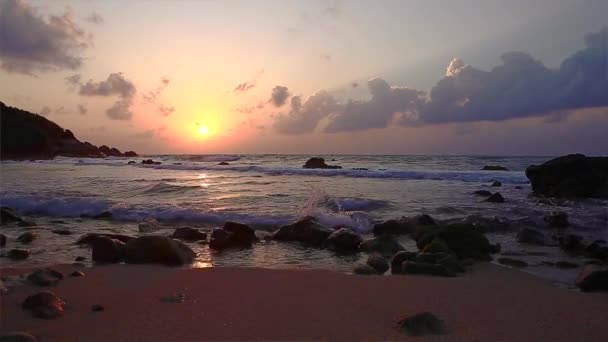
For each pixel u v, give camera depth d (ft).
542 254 27.09
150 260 24.20
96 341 12.85
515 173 87.76
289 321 14.57
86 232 33.78
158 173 96.94
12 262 24.45
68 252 26.99
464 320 14.70
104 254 24.73
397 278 20.38
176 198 51.03
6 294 17.30
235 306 16.21
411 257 23.68
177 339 13.03
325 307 16.07
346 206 45.73
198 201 48.24
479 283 19.62
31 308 15.46
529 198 57.93
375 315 15.19
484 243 26.73
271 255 26.94
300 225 31.40
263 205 45.47
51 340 12.91
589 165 61.82
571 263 24.34
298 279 20.08
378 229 33.86
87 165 135.54
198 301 16.85
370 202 47.11
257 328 13.94
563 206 50.65
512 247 29.17
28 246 28.73
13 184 66.85
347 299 17.04
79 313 15.43
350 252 27.76
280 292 18.03
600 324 14.35
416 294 17.70
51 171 101.81
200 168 116.67
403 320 14.03
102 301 16.88
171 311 15.66
